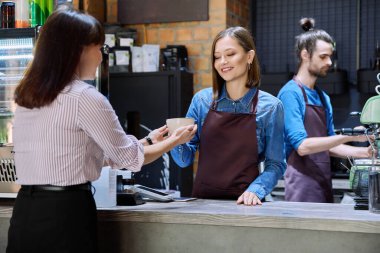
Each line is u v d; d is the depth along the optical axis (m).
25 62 2.51
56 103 1.82
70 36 1.83
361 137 2.94
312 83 3.39
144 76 4.44
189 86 4.51
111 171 2.21
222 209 2.12
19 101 1.84
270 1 5.13
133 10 4.83
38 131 1.84
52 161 1.82
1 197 2.41
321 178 3.32
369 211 2.02
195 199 2.51
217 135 2.54
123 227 2.15
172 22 4.74
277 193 4.34
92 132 1.83
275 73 4.74
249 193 2.34
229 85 2.54
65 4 2.69
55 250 1.81
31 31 2.42
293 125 3.20
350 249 1.88
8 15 2.66
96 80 2.47
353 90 4.88
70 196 1.83
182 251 2.06
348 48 4.91
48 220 1.81
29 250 1.84
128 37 4.70
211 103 2.61
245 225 1.94
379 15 4.80
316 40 3.31
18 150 1.89
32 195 1.84
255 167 2.51
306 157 3.31
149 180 4.38
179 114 4.35
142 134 4.45
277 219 1.90
